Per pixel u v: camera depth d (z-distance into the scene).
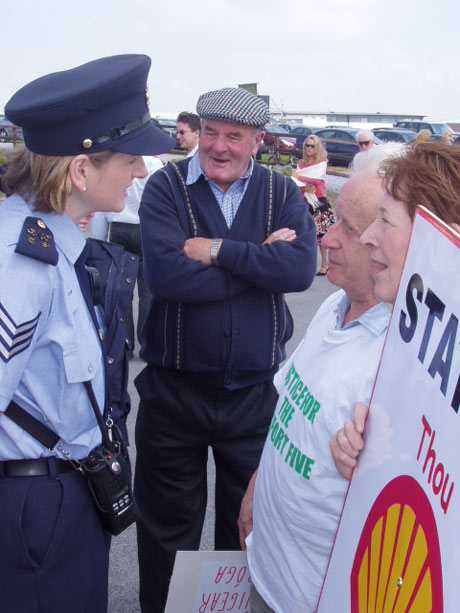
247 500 1.92
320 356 1.50
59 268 1.62
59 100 1.59
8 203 1.66
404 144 1.57
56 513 1.66
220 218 2.38
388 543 1.04
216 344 2.32
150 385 2.47
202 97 2.34
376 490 1.11
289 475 1.49
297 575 1.50
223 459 2.49
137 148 1.71
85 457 1.71
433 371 0.94
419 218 1.00
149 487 2.55
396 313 1.08
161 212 2.36
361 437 1.23
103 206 1.73
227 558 1.90
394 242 1.21
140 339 2.53
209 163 2.33
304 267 2.33
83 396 1.67
